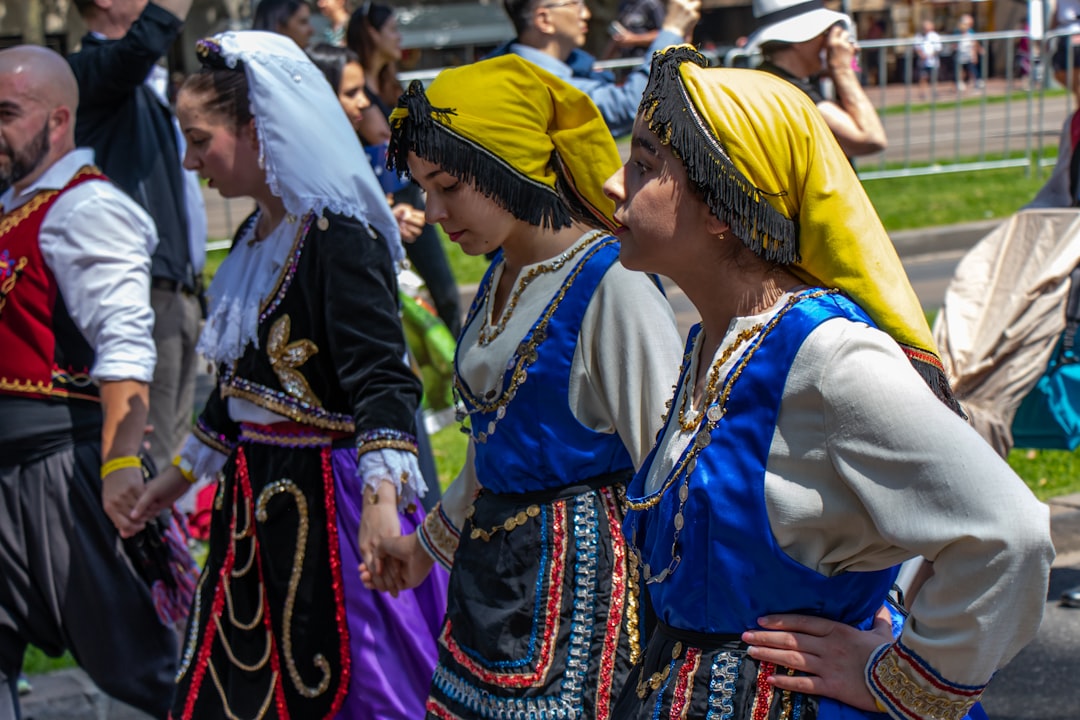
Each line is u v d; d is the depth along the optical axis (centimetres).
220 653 319
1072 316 416
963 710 167
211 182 311
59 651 362
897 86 1480
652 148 177
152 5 500
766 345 173
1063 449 429
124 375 337
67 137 348
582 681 245
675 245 178
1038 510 159
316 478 308
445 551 276
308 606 308
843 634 174
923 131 1436
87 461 346
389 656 309
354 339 297
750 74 177
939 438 161
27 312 338
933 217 1170
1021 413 429
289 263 302
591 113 256
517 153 250
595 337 242
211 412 328
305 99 300
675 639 185
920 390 164
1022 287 419
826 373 167
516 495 252
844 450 166
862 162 1379
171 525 359
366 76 608
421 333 626
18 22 2219
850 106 502
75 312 340
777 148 172
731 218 173
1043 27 1292
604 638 245
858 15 3188
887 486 164
